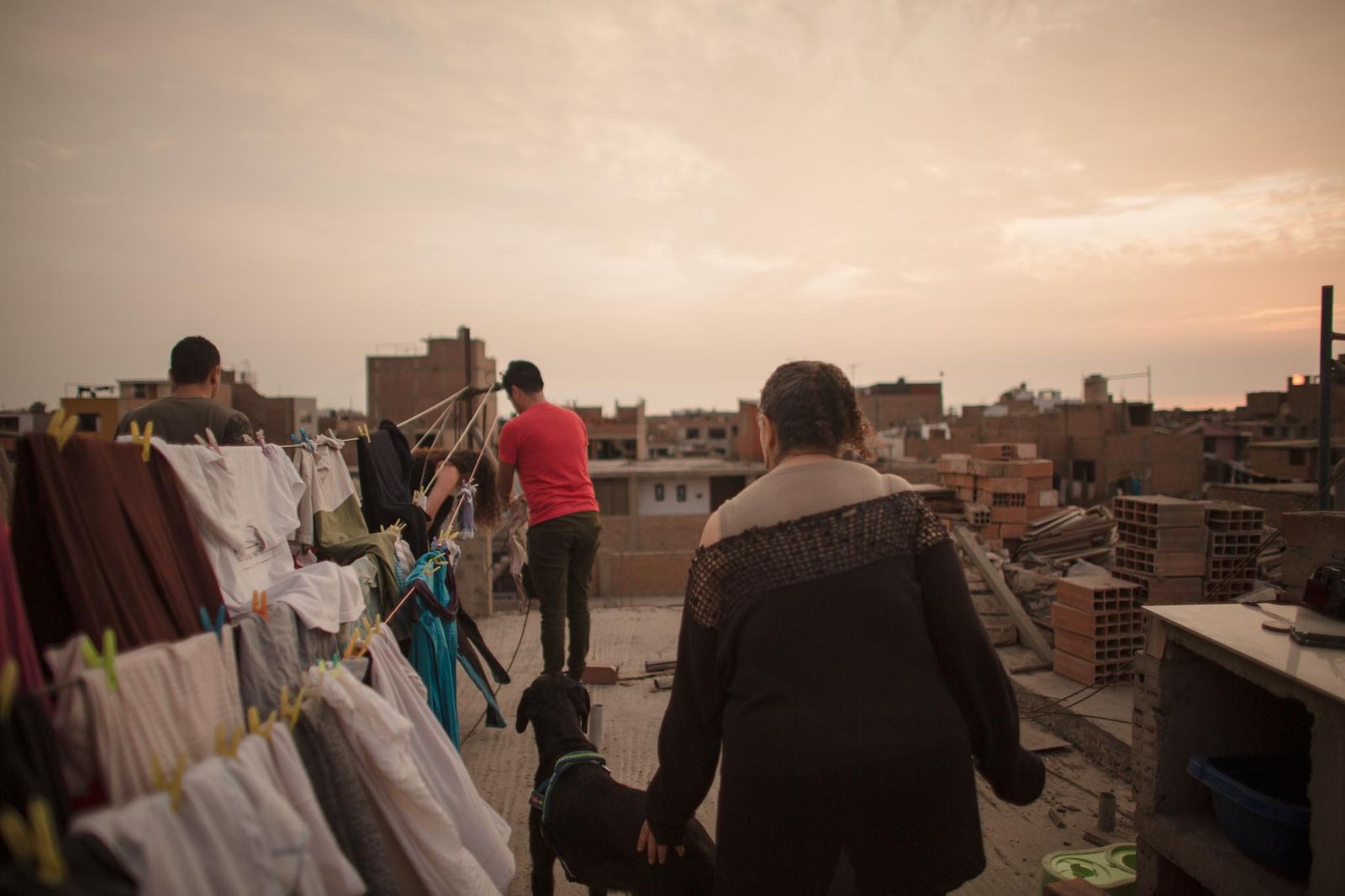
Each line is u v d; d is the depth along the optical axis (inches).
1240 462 1455.5
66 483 64.2
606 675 214.4
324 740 74.7
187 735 62.7
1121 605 200.8
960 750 63.7
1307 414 1462.8
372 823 74.6
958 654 67.2
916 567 68.8
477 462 199.8
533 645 253.8
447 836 82.4
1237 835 91.4
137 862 50.0
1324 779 77.8
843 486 70.8
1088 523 326.6
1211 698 103.0
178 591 73.7
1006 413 2348.7
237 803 57.9
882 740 61.2
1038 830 139.5
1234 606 105.0
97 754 54.2
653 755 169.2
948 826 62.4
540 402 189.2
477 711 195.0
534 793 110.2
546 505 181.6
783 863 61.5
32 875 43.3
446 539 165.5
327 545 121.6
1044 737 176.7
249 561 95.0
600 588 769.6
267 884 57.9
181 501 79.7
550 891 112.3
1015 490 331.6
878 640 64.3
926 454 1749.5
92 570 63.7
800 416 73.0
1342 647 88.1
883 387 3248.0
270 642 79.5
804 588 65.0
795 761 61.1
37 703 50.9
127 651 64.7
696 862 85.8
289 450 120.7
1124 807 146.9
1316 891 78.7
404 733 80.5
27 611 62.2
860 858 61.1
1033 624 237.8
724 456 2984.7
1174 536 206.5
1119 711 180.2
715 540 71.2
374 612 115.9
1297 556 133.6
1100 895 98.4
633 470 1604.3
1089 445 1583.4
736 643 66.7
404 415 1908.2
